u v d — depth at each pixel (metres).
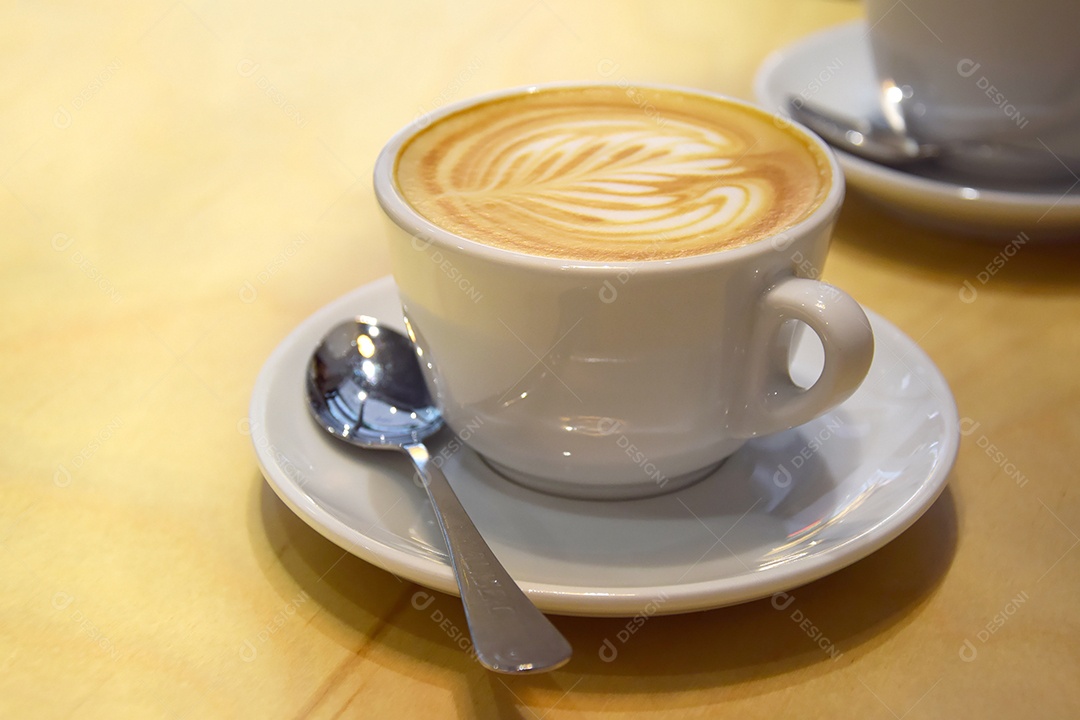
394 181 0.31
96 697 0.27
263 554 0.30
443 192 0.31
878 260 0.41
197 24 0.64
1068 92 0.39
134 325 0.38
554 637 0.25
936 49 0.40
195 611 0.29
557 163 0.33
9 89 0.54
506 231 0.29
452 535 0.28
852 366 0.28
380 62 0.58
